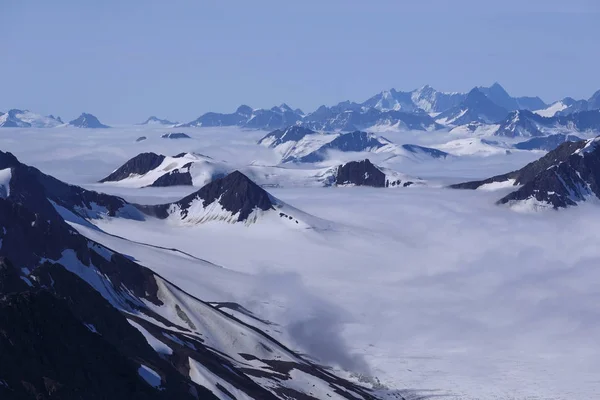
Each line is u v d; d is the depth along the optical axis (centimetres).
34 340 14762
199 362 19025
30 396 14012
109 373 15212
